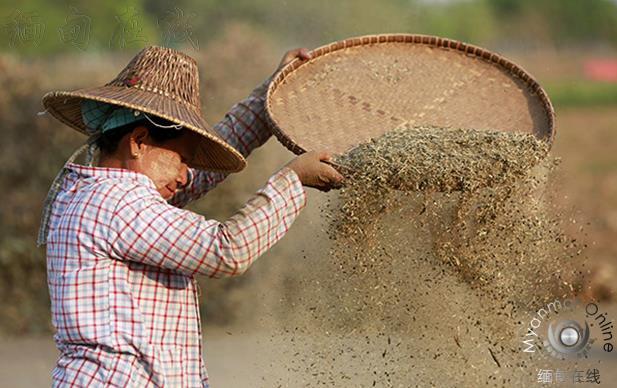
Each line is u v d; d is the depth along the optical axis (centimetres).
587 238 2323
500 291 975
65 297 752
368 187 897
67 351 761
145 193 767
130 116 788
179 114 786
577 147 3841
